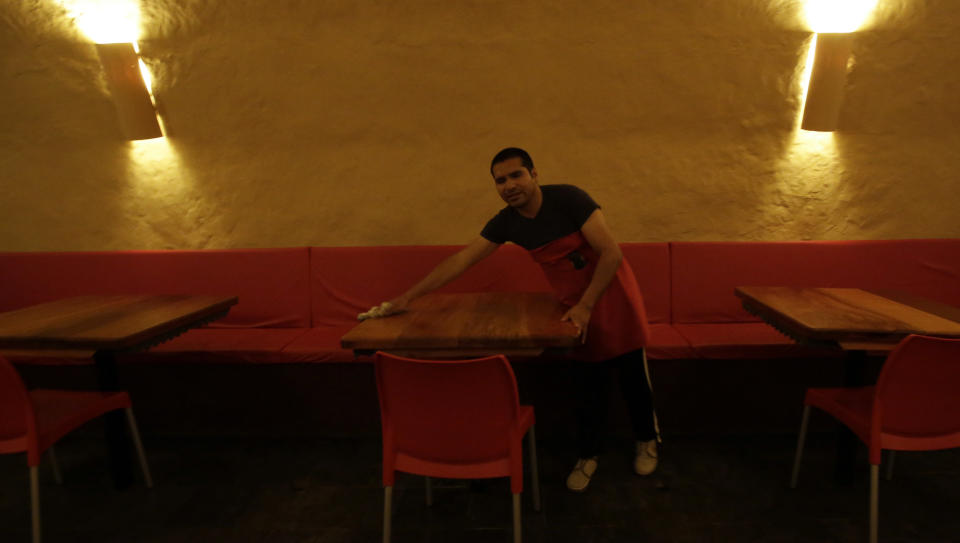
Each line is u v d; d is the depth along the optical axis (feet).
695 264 10.80
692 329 10.37
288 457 9.39
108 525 7.66
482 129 11.18
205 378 9.78
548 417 9.68
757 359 9.39
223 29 11.03
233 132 11.38
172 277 11.23
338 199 11.53
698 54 10.78
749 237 11.36
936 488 8.05
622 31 10.77
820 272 10.73
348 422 9.86
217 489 8.50
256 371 9.74
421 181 11.40
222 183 11.57
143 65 11.18
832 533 7.13
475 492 8.21
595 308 7.64
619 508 7.76
